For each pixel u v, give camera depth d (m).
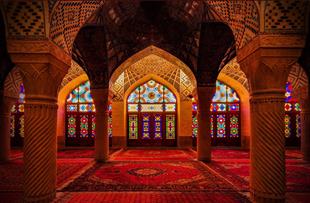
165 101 10.95
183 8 5.82
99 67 6.86
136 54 7.18
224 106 10.82
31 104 3.31
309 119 7.46
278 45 3.24
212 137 10.78
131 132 10.93
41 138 3.32
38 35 3.26
